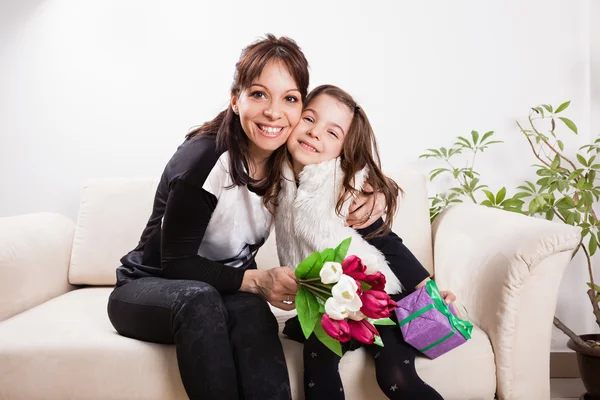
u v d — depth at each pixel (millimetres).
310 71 2828
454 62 2822
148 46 2795
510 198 2701
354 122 1798
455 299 1946
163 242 1715
